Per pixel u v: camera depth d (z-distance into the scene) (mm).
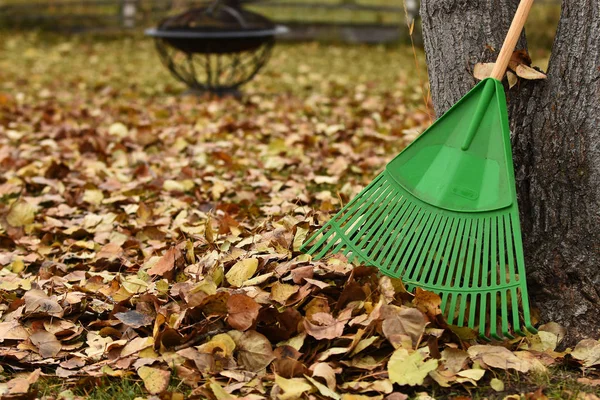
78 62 11039
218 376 2436
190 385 2408
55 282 3146
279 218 3559
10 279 3186
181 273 2982
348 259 2820
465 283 2615
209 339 2562
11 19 14031
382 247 2922
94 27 13906
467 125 2754
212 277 2758
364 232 2963
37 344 2646
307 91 8633
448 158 2770
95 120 6875
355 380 2414
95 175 4926
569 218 2701
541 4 13250
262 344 2465
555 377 2439
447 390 2381
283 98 8086
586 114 2646
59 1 15094
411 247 2730
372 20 14375
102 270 3402
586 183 2656
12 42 12672
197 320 2650
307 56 11789
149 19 13977
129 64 10898
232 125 6270
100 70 10297
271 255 2889
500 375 2443
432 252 2689
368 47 12867
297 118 6797
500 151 2676
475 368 2441
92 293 3010
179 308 2689
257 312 2516
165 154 5465
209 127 6316
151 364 2506
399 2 15422
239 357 2469
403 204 2812
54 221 3977
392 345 2461
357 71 10273
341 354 2482
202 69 10500
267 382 2400
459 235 2674
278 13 14672
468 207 2689
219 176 4891
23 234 3877
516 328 2502
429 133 2822
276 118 6855
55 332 2715
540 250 2775
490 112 2711
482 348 2496
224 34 7883
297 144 5605
